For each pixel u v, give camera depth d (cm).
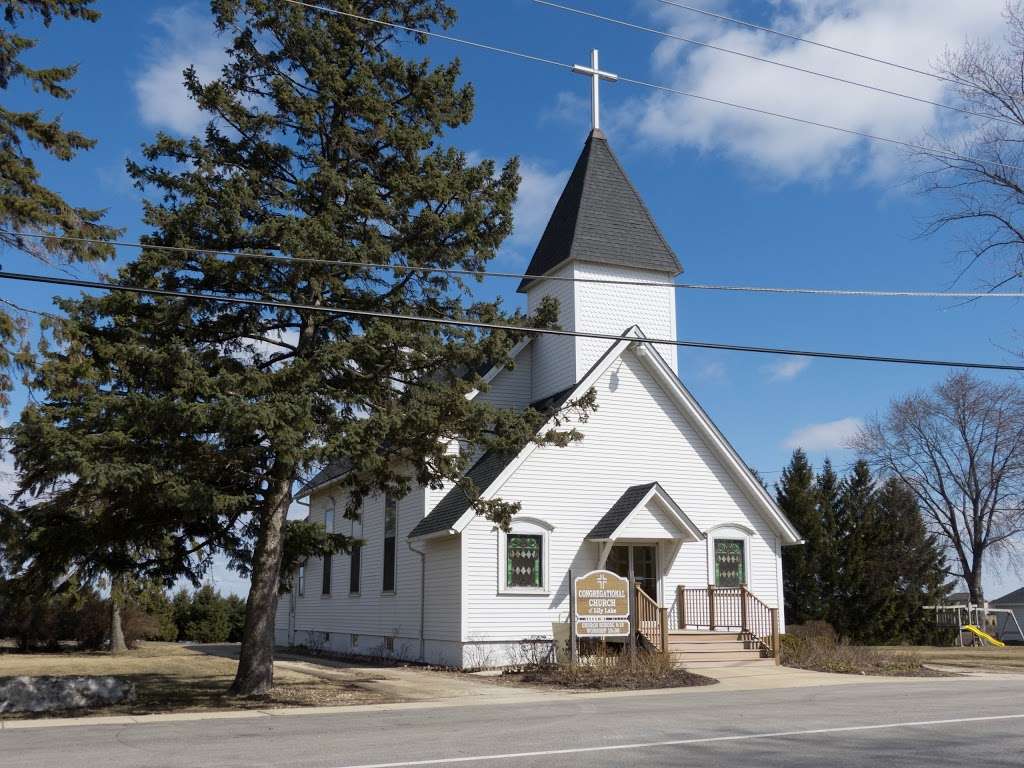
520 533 2669
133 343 1689
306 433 1692
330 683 2164
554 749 1147
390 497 2055
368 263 1816
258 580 1912
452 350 1859
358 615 3322
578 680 2109
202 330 1844
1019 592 7144
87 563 1891
